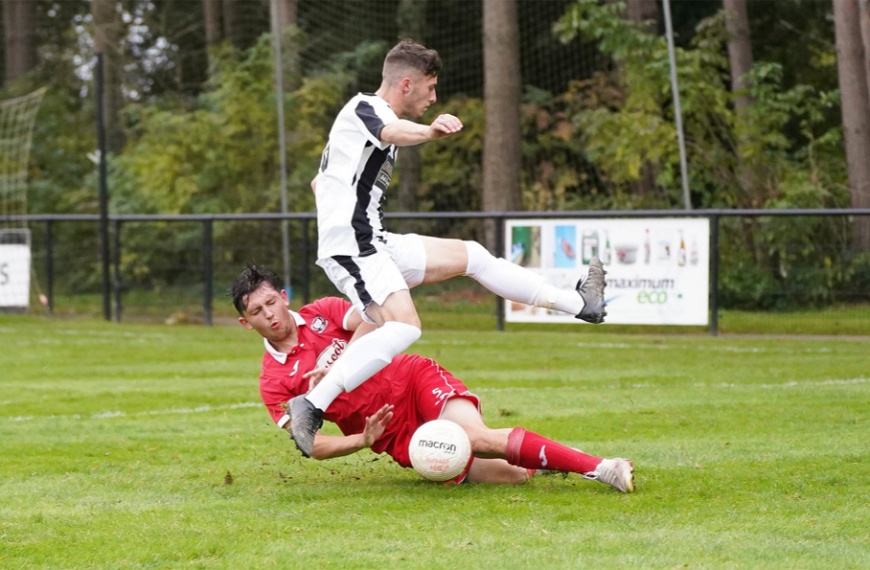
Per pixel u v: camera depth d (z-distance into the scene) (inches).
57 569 314.3
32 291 1513.3
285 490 421.7
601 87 1779.0
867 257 1115.9
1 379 855.1
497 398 696.4
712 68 1593.3
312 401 396.2
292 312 422.9
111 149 2193.7
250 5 2272.4
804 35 1899.6
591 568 301.1
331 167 413.4
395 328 397.7
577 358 947.3
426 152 1927.9
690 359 924.0
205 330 1286.9
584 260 1140.5
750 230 1158.3
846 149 1365.7
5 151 1877.5
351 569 305.4
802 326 1139.9
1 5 2603.3
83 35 2554.1
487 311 1291.8
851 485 409.4
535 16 1978.3
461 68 2030.0
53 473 469.1
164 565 315.3
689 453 483.5
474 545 327.3
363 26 2016.5
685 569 299.3
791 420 577.0
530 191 1787.6
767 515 362.6
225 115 1781.5
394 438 416.8
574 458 397.1
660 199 1668.3
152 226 1480.1
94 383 822.5
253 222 1433.3
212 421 625.0
